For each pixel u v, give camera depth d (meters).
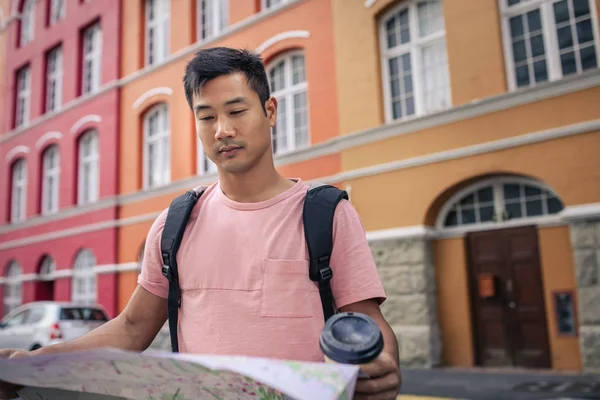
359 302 1.17
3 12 19.17
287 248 1.21
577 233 6.67
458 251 8.05
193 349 1.21
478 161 7.57
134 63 13.66
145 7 13.89
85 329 9.52
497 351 7.61
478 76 7.76
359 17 9.22
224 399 1.16
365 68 9.03
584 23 7.20
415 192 8.15
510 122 7.33
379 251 8.43
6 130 17.92
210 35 12.35
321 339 0.92
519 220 7.54
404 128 8.35
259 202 1.29
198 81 1.27
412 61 8.80
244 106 1.26
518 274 7.54
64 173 15.16
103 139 13.97
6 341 9.93
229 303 1.20
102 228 13.41
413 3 8.88
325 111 9.52
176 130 12.27
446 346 7.97
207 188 1.44
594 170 6.57
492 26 7.71
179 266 1.30
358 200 8.77
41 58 16.84
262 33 10.80
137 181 13.02
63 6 16.67
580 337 6.55
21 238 16.44
